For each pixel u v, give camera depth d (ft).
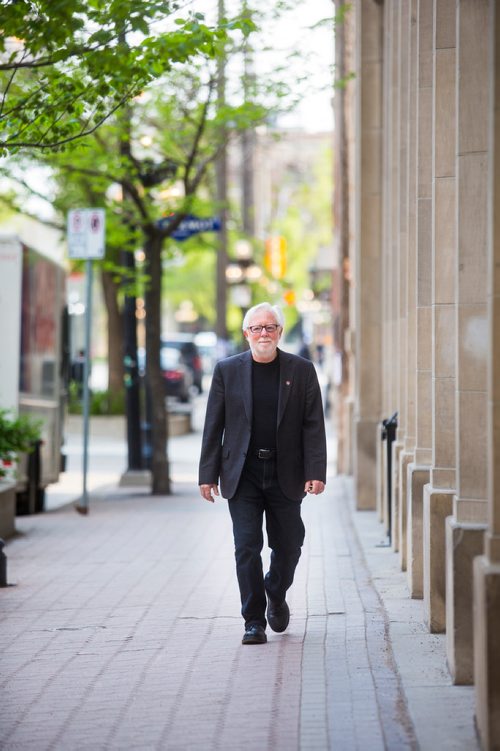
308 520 84.43
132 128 99.76
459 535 39.01
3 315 90.02
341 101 120.88
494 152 31.99
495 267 32.14
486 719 31.58
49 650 45.83
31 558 68.80
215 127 103.14
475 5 39.34
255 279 219.82
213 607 53.01
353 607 51.85
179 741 33.94
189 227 112.88
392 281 79.66
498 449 32.60
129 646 45.96
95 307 358.64
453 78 48.49
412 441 62.18
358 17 94.99
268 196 347.15
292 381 44.45
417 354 54.49
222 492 45.03
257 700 37.70
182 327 499.10
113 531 80.64
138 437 116.98
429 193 54.29
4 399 89.66
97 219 87.51
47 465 100.01
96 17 46.44
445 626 46.09
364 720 35.04
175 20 48.96
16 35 45.65
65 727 35.81
